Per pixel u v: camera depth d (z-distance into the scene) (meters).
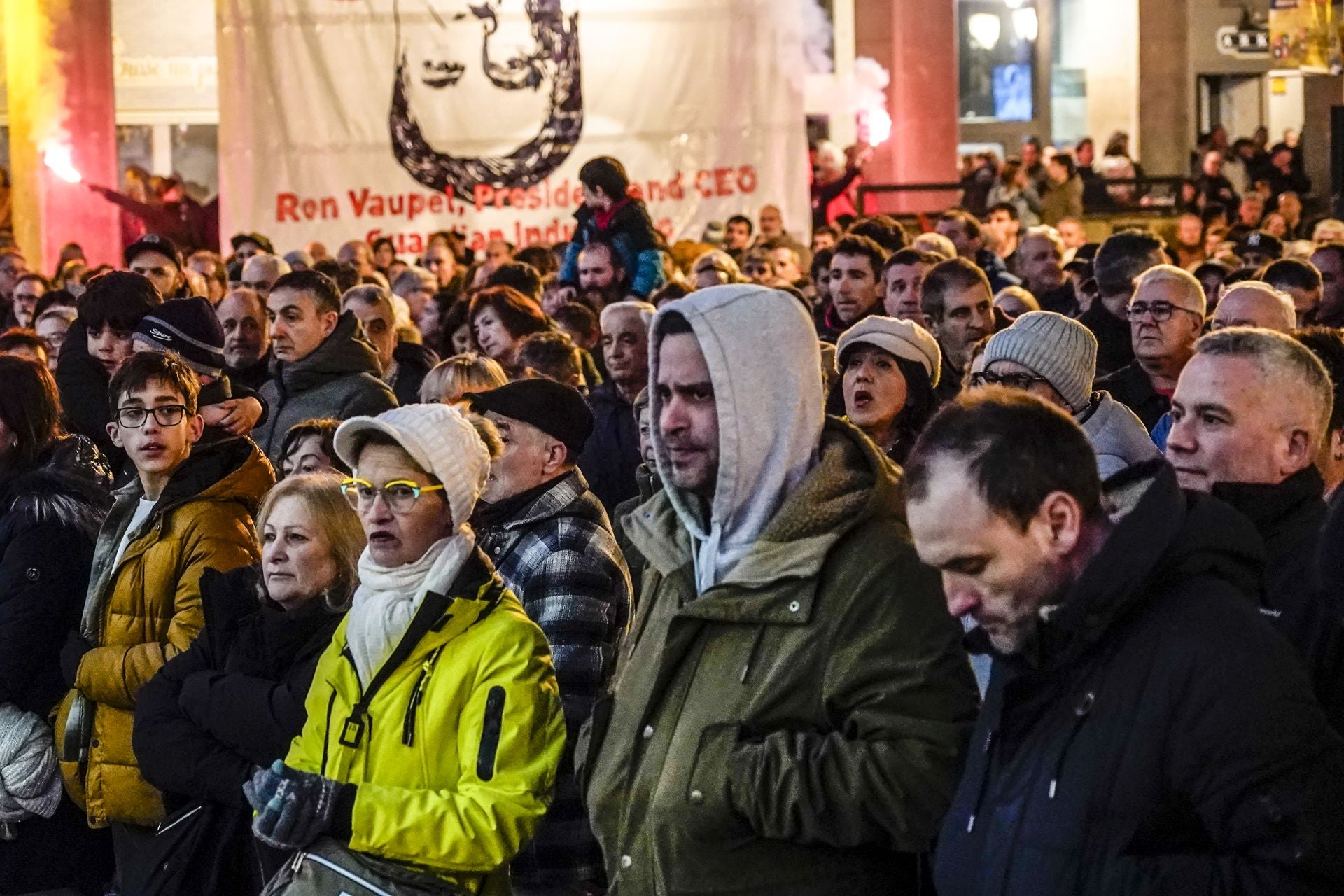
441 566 4.91
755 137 19.73
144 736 5.46
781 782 4.01
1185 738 3.20
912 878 4.21
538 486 6.22
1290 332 5.28
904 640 4.04
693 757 4.17
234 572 5.70
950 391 8.61
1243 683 3.18
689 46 19.73
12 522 6.76
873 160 25.22
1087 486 3.33
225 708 5.31
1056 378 6.57
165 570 6.27
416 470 4.95
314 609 5.41
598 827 4.39
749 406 4.25
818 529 4.17
